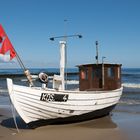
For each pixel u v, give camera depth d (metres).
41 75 13.21
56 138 11.82
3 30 12.73
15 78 73.62
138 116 16.70
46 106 12.59
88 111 14.16
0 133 12.66
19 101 12.17
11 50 12.77
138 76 75.19
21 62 12.89
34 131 12.91
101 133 12.64
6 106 21.28
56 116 13.20
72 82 50.88
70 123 14.31
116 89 16.50
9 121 15.11
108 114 16.81
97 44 16.73
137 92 33.44
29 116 12.58
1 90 37.72
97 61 16.67
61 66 14.31
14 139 11.72
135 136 12.12
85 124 14.28
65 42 14.40
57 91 12.67
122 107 20.39
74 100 13.22
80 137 11.98
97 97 14.40
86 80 16.94
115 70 16.73
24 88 12.16
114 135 12.30
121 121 15.22
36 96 12.30
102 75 16.28
